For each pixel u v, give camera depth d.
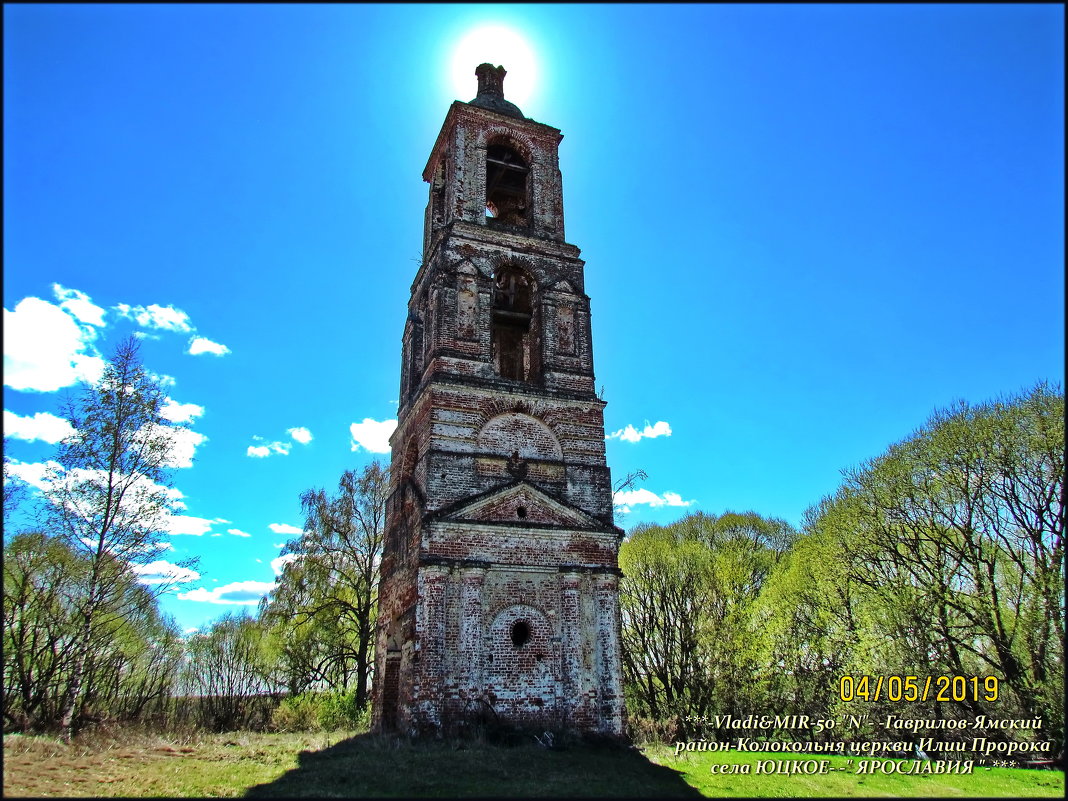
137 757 18.36
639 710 34.84
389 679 24.52
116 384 25.19
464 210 28.78
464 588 22.34
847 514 30.22
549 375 26.88
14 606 24.62
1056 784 16.97
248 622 42.19
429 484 23.55
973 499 26.02
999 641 23.58
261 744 22.08
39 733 21.11
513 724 21.31
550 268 28.98
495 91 33.94
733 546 40.56
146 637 31.09
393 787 14.87
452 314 26.48
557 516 24.36
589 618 23.44
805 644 29.47
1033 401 25.66
